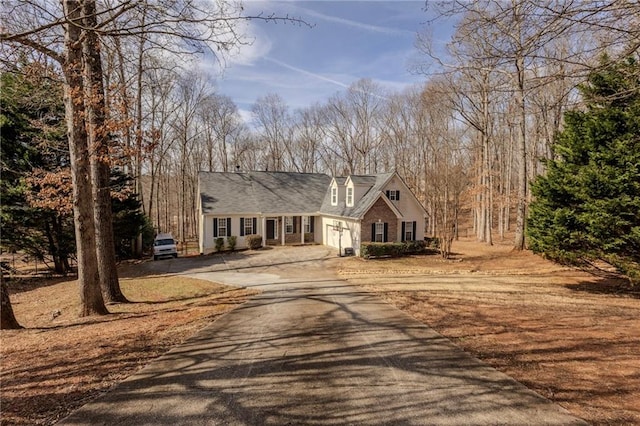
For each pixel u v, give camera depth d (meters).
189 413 4.12
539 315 8.39
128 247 25.14
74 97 8.21
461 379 4.99
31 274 19.19
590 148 10.56
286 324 7.98
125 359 5.79
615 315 8.30
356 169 48.16
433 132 36.06
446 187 31.25
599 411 4.04
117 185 21.73
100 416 4.03
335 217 25.86
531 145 32.44
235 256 22.88
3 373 5.21
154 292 12.49
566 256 11.09
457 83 27.12
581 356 5.66
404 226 25.08
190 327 7.73
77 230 8.91
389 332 7.28
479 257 21.52
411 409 4.22
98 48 9.03
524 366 5.36
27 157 16.27
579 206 10.55
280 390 4.73
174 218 60.19
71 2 7.57
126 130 9.59
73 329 7.63
